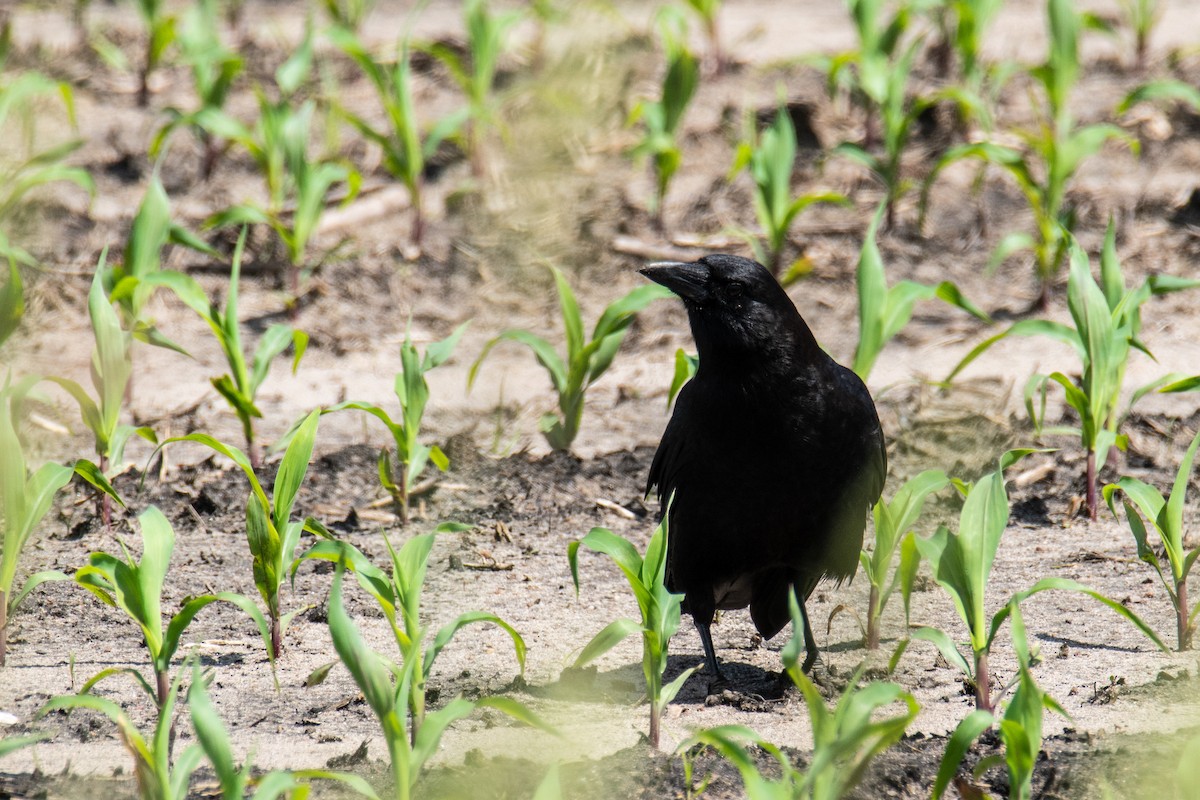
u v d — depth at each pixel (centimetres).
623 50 2070
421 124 1903
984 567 676
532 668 827
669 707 777
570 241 1620
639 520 1091
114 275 1122
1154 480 1112
